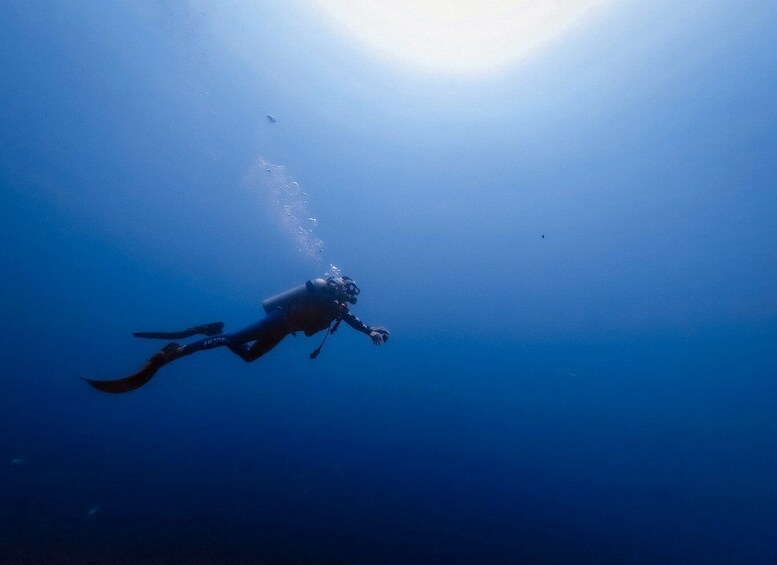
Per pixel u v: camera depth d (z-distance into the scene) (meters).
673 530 8.38
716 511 9.62
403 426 11.13
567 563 6.19
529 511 7.65
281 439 8.98
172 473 6.50
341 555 5.08
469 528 6.48
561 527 7.34
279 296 2.45
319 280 2.43
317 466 7.82
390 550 5.41
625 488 10.01
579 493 9.20
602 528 7.74
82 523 4.75
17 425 7.02
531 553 6.17
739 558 7.91
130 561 4.27
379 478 7.77
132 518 5.05
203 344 2.13
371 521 6.07
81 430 7.43
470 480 8.54
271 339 2.37
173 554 4.52
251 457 7.74
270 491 6.47
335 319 2.53
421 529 6.13
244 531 5.22
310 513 5.98
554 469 10.29
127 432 7.78
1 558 3.90
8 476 5.38
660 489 10.37
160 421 8.70
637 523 8.31
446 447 10.23
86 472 5.98
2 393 8.11
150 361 1.97
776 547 8.38
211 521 5.32
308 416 10.84
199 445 7.87
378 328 2.58
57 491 5.30
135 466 6.50
